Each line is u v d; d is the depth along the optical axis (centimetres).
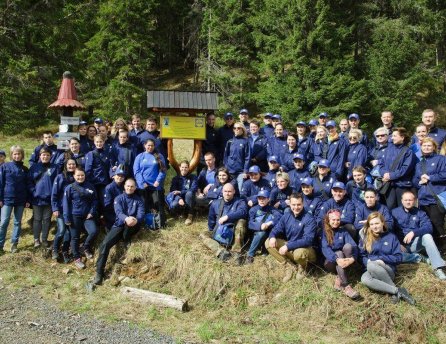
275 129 899
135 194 767
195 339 549
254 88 2220
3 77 1495
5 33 1538
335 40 1847
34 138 1647
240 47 2258
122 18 2144
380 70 1797
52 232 862
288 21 1873
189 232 789
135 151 855
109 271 736
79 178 755
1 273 718
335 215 638
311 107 1806
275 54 1933
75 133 845
